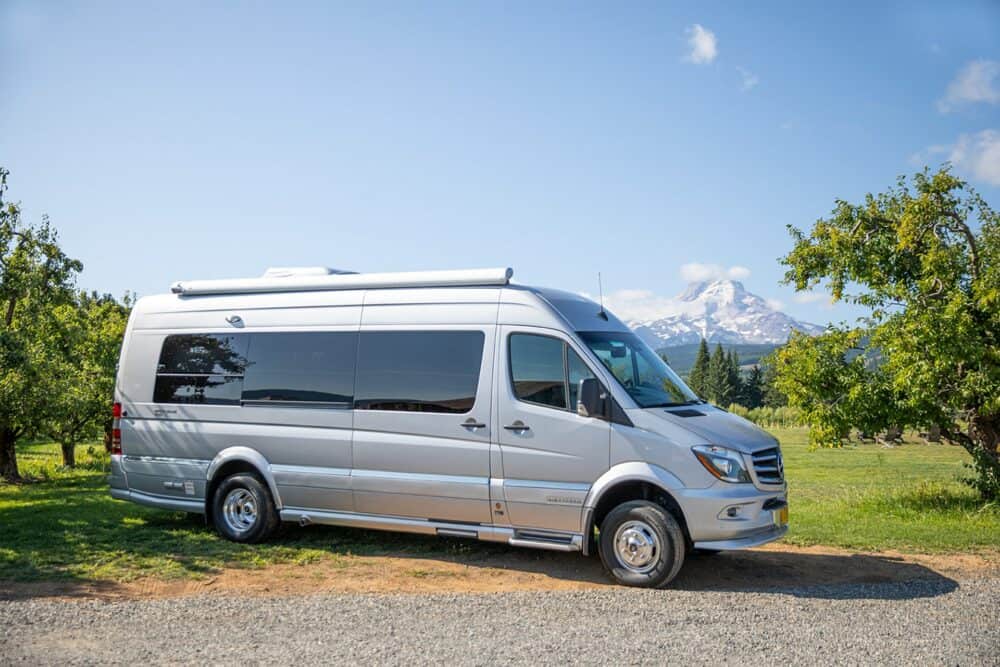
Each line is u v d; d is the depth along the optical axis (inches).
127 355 404.5
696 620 243.3
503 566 322.3
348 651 211.6
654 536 285.4
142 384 397.1
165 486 384.2
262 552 341.1
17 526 393.7
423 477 326.6
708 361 5536.4
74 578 292.2
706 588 287.6
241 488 365.1
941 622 243.1
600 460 295.9
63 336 937.5
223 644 217.5
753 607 259.3
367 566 319.9
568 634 228.2
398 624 237.9
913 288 516.4
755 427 319.0
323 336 358.9
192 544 354.0
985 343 474.3
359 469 340.5
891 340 487.5
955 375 475.2
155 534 375.2
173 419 385.1
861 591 283.0
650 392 311.1
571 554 343.3
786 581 299.3
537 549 352.5
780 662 204.7
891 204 532.7
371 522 339.6
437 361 331.3
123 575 297.7
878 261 521.0
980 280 471.2
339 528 394.3
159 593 276.4
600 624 239.0
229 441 369.1
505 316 323.3
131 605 257.4
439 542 364.8
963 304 465.1
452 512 322.0
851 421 507.2
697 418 299.7
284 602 263.3
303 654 209.0
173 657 206.1
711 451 284.5
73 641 219.5
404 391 335.0
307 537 373.4
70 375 860.0
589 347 308.0
